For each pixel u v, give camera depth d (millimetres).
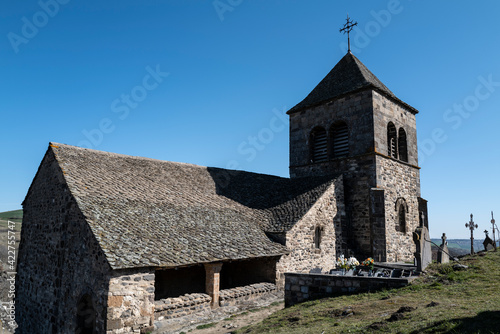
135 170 18516
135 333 10617
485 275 10789
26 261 16766
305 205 18172
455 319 6449
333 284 11539
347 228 20047
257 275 16438
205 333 11031
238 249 14336
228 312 13281
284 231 16312
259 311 13664
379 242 18797
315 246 17938
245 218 17906
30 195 17609
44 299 14133
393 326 6789
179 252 12398
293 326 8531
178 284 15359
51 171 15625
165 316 11625
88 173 15531
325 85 23984
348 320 8016
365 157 20156
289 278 12547
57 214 14211
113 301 10242
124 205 14141
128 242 11617
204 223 15625
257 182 23609
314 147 23406
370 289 10867
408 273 12109
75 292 11961
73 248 12586
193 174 21344
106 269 10484
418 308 7852
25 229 17625
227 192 20750
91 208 12633
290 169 24281
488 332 5637
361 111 20734
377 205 19141
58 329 12617
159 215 14633
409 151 23156
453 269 11789
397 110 22562
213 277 13195
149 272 11164
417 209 22844
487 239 17484
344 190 20734
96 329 10547
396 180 21219
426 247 12719
